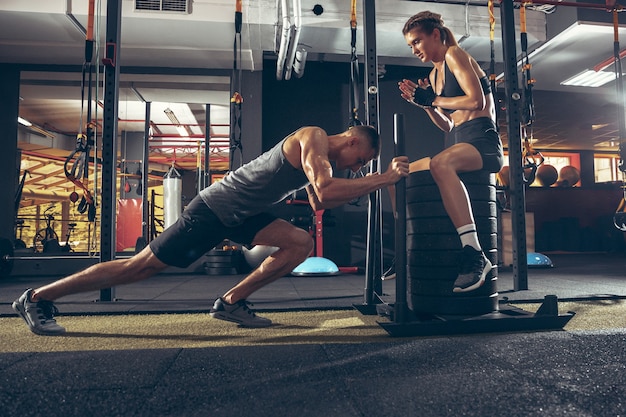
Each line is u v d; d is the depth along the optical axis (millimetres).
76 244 10555
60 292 1682
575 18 4223
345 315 2137
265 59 5203
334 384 984
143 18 3994
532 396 889
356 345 1373
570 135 9836
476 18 4305
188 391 945
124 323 1953
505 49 3139
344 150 1574
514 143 3057
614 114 7941
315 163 1448
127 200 7504
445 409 822
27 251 5188
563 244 9109
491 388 943
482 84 1866
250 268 4730
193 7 4000
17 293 3129
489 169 1813
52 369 1122
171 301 2566
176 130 8828
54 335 1689
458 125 1938
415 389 943
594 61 5125
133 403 874
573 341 1379
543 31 4566
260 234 1731
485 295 1761
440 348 1315
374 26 2699
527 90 2916
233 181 1596
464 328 1659
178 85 5434
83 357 1245
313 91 5277
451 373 1060
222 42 4438
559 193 9500
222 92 5617
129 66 5012
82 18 3924
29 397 912
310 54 5023
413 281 1852
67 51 4602
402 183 1707
